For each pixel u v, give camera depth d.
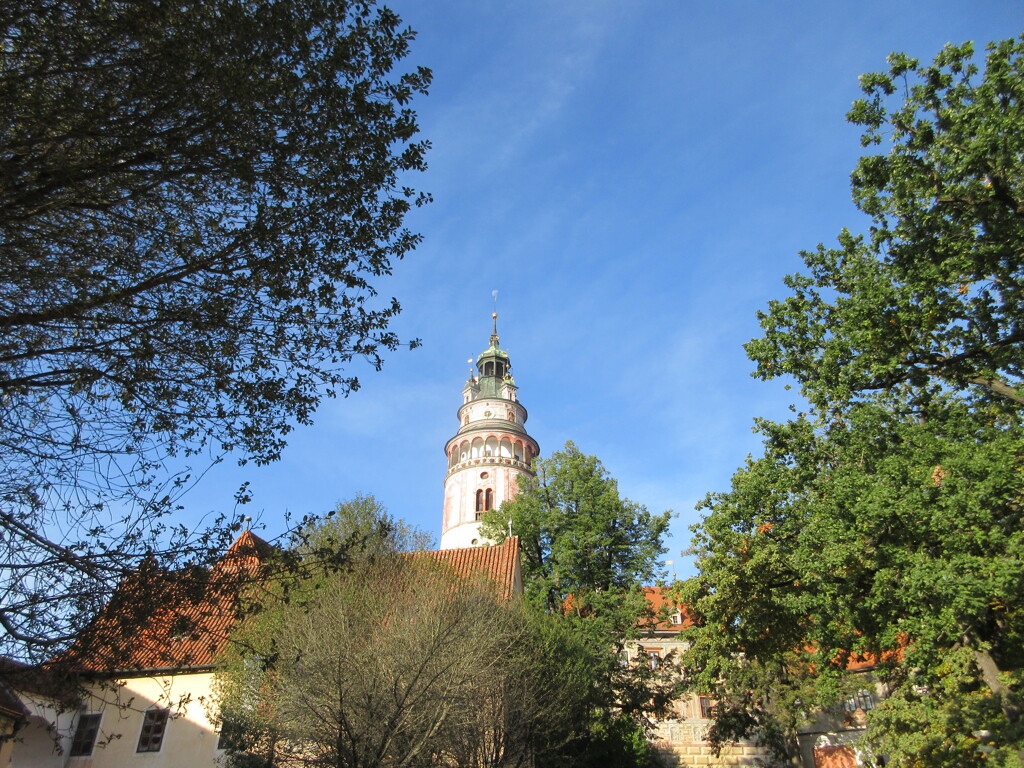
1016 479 14.16
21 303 9.11
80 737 24.22
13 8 7.74
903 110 16.81
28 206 8.75
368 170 10.18
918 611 15.11
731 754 40.94
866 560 15.94
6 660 8.84
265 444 10.84
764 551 17.92
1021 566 12.98
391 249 10.83
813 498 18.28
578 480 35.41
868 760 25.33
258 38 9.01
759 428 19.75
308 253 10.18
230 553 9.44
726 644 19.55
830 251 19.80
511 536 33.06
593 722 25.88
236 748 19.09
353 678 15.79
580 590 32.25
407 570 23.55
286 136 9.61
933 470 16.17
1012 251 15.88
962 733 17.59
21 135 8.22
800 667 29.77
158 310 9.62
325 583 19.23
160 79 8.45
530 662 20.03
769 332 19.97
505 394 69.06
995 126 15.25
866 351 18.06
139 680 24.92
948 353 17.67
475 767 16.91
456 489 60.94
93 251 9.21
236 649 18.64
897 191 16.64
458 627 17.69
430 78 10.30
